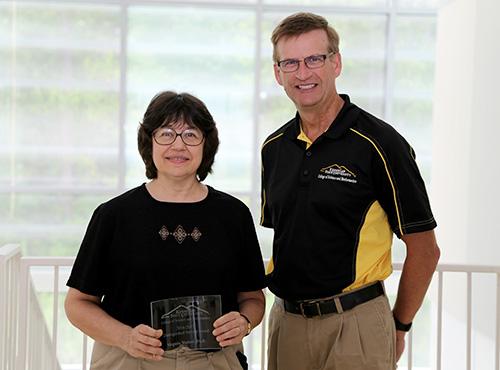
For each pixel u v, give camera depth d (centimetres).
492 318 514
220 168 695
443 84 646
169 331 242
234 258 256
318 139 279
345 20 699
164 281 247
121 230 250
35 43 678
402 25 702
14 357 354
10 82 677
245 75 694
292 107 699
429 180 710
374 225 276
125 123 687
